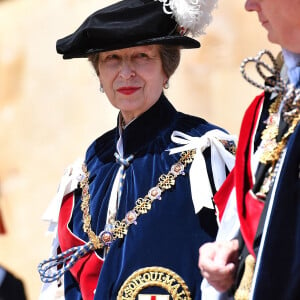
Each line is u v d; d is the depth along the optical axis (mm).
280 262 9383
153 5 12312
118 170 12609
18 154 27484
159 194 12117
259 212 9836
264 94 10289
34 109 27312
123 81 12344
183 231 11891
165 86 12711
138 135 12547
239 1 23672
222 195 10719
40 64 27344
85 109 26344
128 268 11914
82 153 26312
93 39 12344
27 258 26672
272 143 9922
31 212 26984
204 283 10828
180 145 12344
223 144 12188
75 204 12914
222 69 23812
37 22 27547
